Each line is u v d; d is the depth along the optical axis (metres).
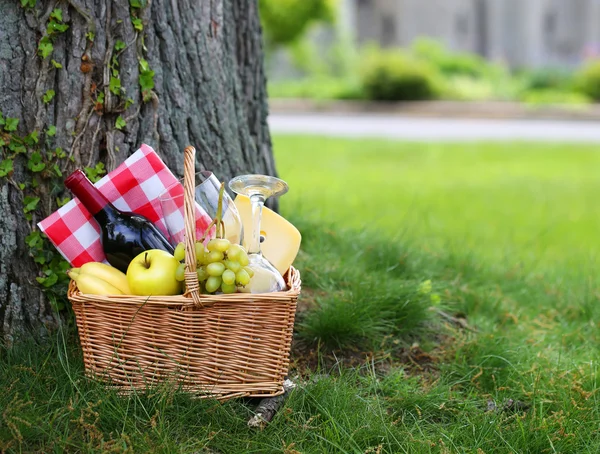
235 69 3.02
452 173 8.62
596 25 24.27
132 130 2.55
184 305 2.05
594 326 3.25
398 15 22.94
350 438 2.05
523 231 5.84
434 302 3.01
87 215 2.25
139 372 2.14
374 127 13.03
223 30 2.90
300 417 2.18
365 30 23.05
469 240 5.05
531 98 16.80
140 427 2.05
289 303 2.12
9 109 2.39
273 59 18.52
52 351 2.34
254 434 2.11
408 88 16.12
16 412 1.98
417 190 7.50
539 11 23.78
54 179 2.46
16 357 2.31
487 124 13.88
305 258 3.34
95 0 2.42
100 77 2.46
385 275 3.32
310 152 9.87
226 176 2.88
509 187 7.79
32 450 1.95
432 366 2.70
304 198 6.14
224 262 2.06
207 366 2.14
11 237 2.42
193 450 1.99
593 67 17.55
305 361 2.59
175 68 2.66
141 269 2.09
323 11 17.44
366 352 2.68
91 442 1.91
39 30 2.38
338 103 15.76
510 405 2.37
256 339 2.14
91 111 2.47
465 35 23.45
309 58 18.55
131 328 2.09
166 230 2.33
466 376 2.57
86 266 2.15
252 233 2.19
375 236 3.94
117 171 2.27
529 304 3.51
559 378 2.52
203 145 2.79
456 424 2.24
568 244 5.43
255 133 3.31
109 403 2.06
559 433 2.17
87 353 2.14
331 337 2.69
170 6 2.63
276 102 15.77
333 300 2.90
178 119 2.69
